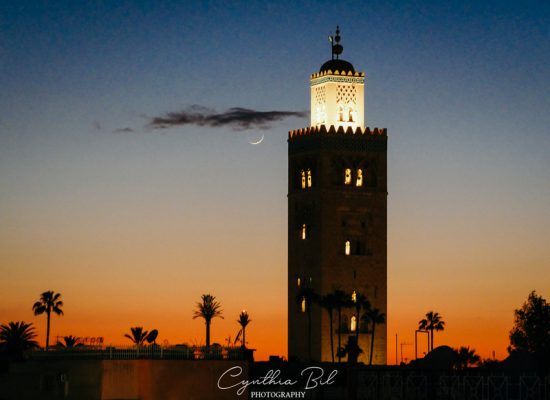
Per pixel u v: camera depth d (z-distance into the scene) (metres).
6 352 184.25
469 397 181.88
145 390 130.88
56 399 131.88
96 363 130.25
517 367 190.25
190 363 133.12
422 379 182.88
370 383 180.88
